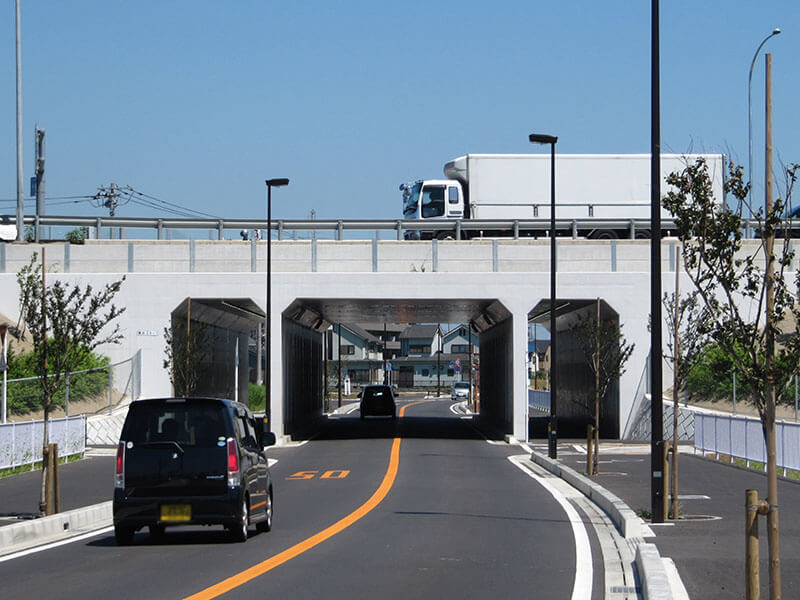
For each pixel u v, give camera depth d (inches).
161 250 6771.7
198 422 2244.1
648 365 6574.8
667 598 1376.7
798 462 3659.0
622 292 6638.8
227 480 2215.8
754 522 1208.2
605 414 7239.2
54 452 2699.3
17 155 7057.1
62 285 6584.6
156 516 2209.6
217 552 2127.2
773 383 1496.1
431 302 7091.5
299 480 4060.0
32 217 7445.9
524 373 6628.9
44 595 1611.7
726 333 1658.5
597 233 7785.4
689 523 2444.6
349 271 6791.3
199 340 6569.9
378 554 2059.5
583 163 7869.1
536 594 1603.1
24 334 6461.6
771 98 1624.0
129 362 6535.4
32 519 2618.1
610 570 1850.4
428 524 2610.7
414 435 7322.8
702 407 6181.1
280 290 6663.4
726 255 1715.1
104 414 6018.7
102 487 3587.6
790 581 1601.9
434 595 1590.8
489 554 2058.3
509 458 5285.4
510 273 6678.2
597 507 3019.2
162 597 1574.8
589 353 4825.3
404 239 7603.4
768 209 1596.9
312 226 7440.9
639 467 4441.4
